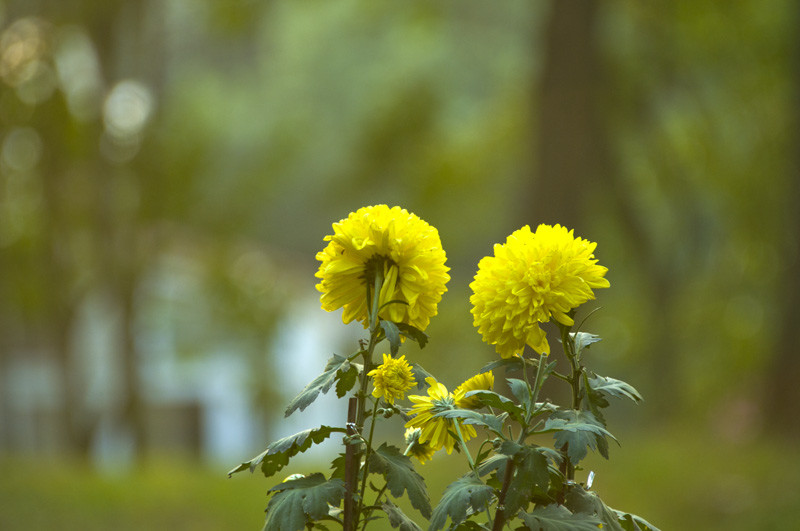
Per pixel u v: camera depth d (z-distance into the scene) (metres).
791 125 13.20
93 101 16.39
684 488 7.30
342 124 28.23
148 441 17.17
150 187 16.78
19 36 15.47
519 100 20.94
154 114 17.34
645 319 21.00
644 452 8.85
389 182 20.86
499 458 1.44
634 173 19.11
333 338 26.23
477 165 20.73
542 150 13.04
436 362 20.16
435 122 20.80
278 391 21.39
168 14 20.66
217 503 7.61
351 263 1.51
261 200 20.30
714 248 20.38
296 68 29.19
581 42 12.89
